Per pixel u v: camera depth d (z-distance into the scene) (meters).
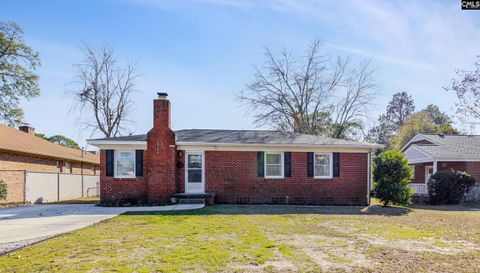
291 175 16.86
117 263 5.35
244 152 16.70
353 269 5.14
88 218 10.67
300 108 33.47
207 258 5.65
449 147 23.41
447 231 8.76
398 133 50.53
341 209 14.44
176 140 16.45
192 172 16.48
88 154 32.72
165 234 7.82
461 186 18.61
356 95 33.72
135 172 16.03
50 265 5.25
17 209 13.87
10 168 18.81
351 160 17.25
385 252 6.28
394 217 11.73
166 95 16.23
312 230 8.62
